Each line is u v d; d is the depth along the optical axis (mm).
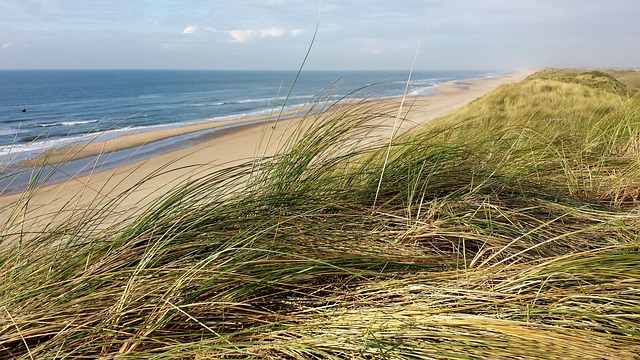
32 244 1826
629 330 1325
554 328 1315
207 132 22594
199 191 2121
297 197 2217
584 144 3893
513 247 1958
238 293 1578
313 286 1649
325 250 1802
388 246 1954
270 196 2143
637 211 2447
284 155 2449
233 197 2135
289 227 1931
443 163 2814
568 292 1498
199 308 1487
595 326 1356
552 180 2996
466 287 1594
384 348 1304
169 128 24734
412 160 2723
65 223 2008
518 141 3539
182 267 1667
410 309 1451
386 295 1550
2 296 1538
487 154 3229
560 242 2061
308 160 2461
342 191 2439
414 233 2084
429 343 1311
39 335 1399
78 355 1354
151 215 1902
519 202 2477
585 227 2248
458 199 2375
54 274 1631
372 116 2637
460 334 1310
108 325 1408
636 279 1525
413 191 2301
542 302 1518
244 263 1616
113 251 1744
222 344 1352
